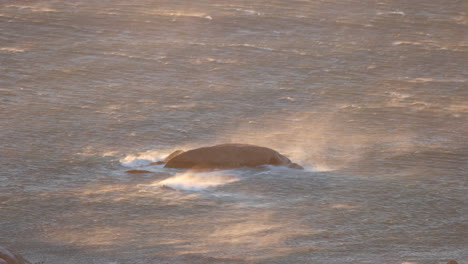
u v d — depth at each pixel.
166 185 61.22
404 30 131.00
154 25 127.31
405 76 107.19
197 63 109.75
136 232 49.41
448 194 59.75
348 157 71.81
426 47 122.00
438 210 55.59
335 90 99.56
